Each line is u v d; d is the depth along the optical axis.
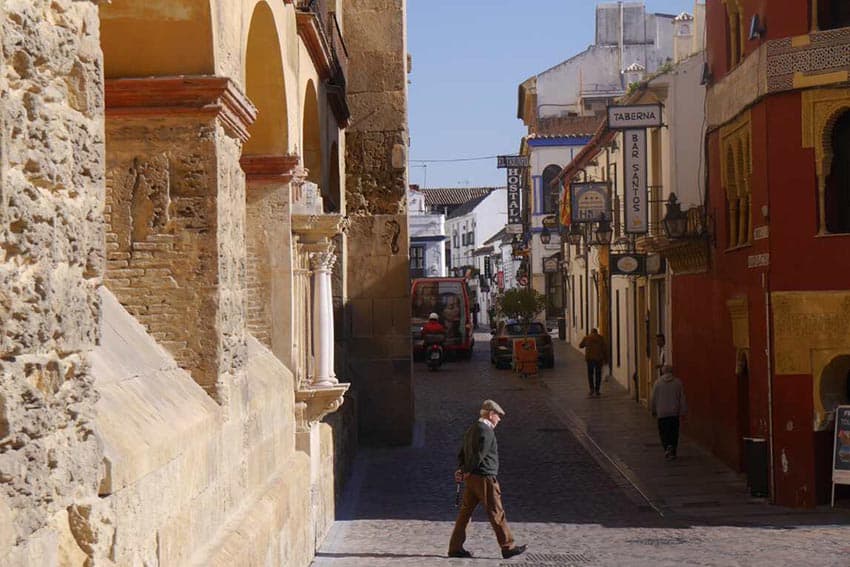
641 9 61.88
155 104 8.71
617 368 37.50
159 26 8.77
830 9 18.02
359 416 24.64
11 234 4.38
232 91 8.85
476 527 15.98
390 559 13.73
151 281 8.81
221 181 8.95
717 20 21.45
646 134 25.55
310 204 14.87
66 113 4.91
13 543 4.18
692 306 24.28
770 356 18.09
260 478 10.69
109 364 7.23
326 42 17.61
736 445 20.75
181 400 7.89
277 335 13.60
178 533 7.00
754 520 16.61
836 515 16.95
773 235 18.08
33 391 4.46
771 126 18.16
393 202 24.62
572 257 51.66
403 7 24.61
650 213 26.83
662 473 20.89
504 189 99.38
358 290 24.73
